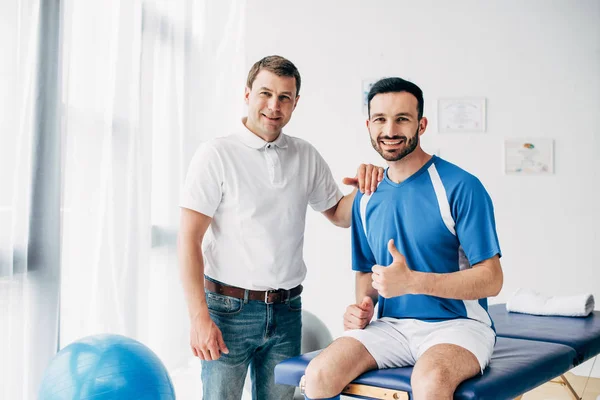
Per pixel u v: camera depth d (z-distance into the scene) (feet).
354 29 13.53
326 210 7.50
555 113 12.50
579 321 8.21
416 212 6.03
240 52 13.96
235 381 6.54
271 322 6.53
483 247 5.74
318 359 5.57
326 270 13.51
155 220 10.91
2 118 6.72
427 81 13.15
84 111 8.50
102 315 8.86
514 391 5.35
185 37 11.66
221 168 6.45
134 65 9.48
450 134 12.99
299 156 6.95
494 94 12.81
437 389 4.91
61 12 7.60
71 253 8.30
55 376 5.62
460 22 12.97
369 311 6.22
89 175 8.57
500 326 7.95
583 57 12.37
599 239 12.26
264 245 6.48
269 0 13.94
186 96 11.77
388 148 6.02
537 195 12.57
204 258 6.72
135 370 5.74
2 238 6.72
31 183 7.28
